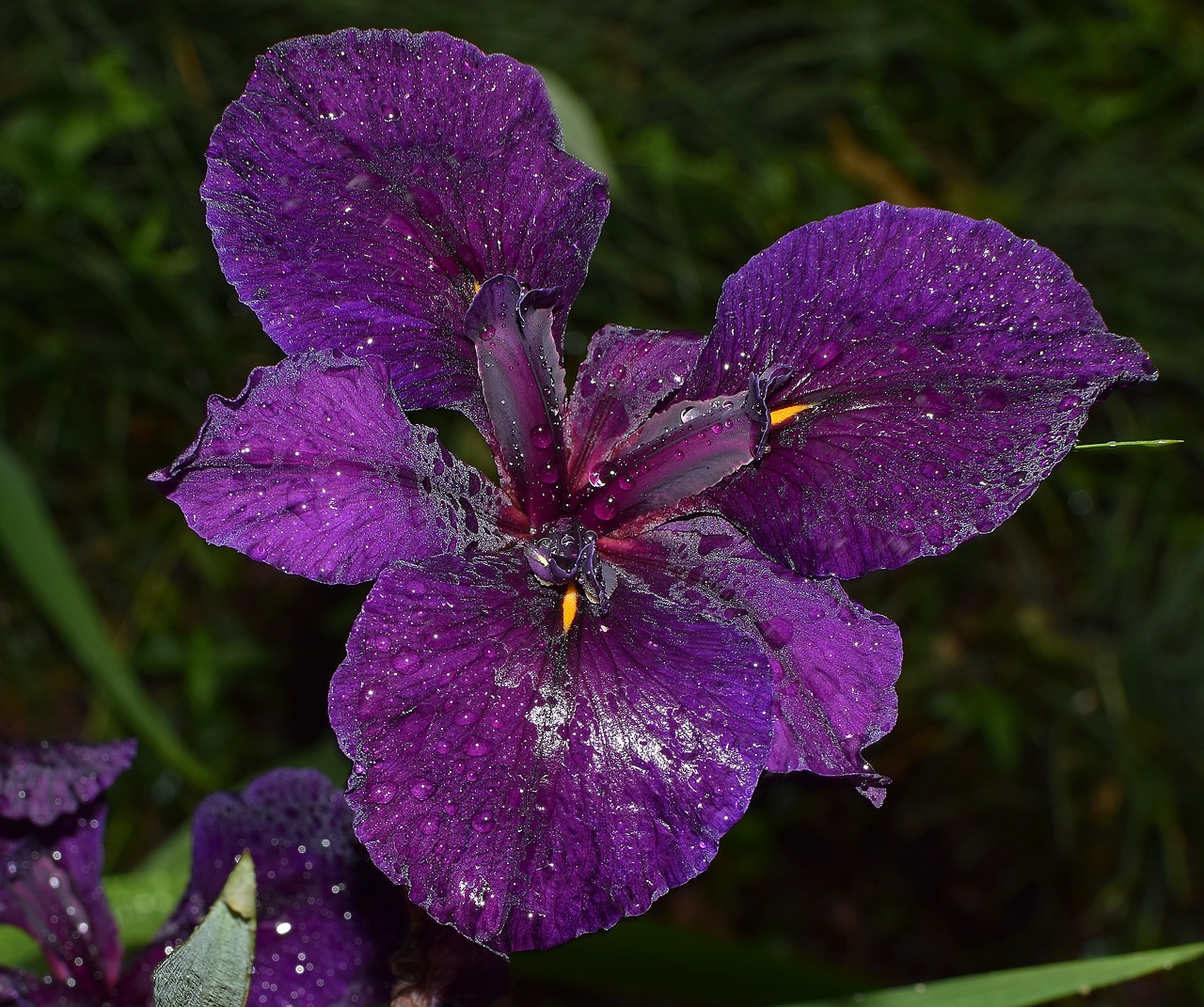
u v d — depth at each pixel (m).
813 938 0.73
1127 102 0.92
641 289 0.81
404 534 0.35
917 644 0.80
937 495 0.35
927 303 0.35
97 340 0.79
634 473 0.37
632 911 0.33
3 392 0.77
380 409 0.35
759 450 0.35
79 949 0.39
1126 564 0.83
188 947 0.33
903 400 0.36
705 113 0.84
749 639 0.35
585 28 0.84
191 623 0.74
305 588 0.75
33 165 0.73
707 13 0.90
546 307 0.36
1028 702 0.80
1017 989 0.39
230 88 0.79
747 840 0.73
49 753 0.38
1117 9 0.94
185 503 0.34
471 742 0.34
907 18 0.91
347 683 0.33
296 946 0.38
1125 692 0.80
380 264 0.36
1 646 0.71
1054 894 0.76
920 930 0.74
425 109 0.36
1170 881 0.75
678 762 0.34
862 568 0.35
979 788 0.78
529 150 0.36
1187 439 0.85
